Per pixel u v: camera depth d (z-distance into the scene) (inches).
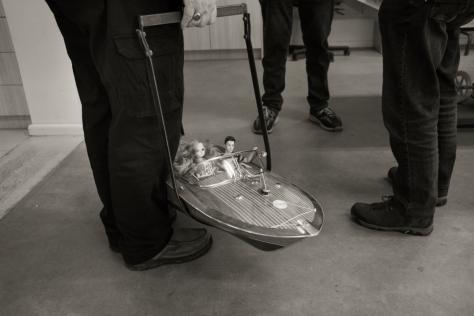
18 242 55.6
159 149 42.7
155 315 43.6
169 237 49.9
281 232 41.1
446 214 58.6
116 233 51.6
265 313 43.4
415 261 50.1
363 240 54.1
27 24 80.5
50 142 87.2
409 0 42.3
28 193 67.5
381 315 42.7
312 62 85.4
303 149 80.0
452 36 49.4
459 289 45.7
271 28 81.1
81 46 42.3
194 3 36.3
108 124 46.4
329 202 62.6
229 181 48.4
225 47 151.5
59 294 46.7
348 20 165.2
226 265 50.5
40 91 86.6
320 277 48.1
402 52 45.0
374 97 109.0
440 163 56.3
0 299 46.2
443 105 52.8
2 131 94.1
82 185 69.4
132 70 37.4
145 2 37.0
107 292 46.8
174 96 41.8
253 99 109.7
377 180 68.5
